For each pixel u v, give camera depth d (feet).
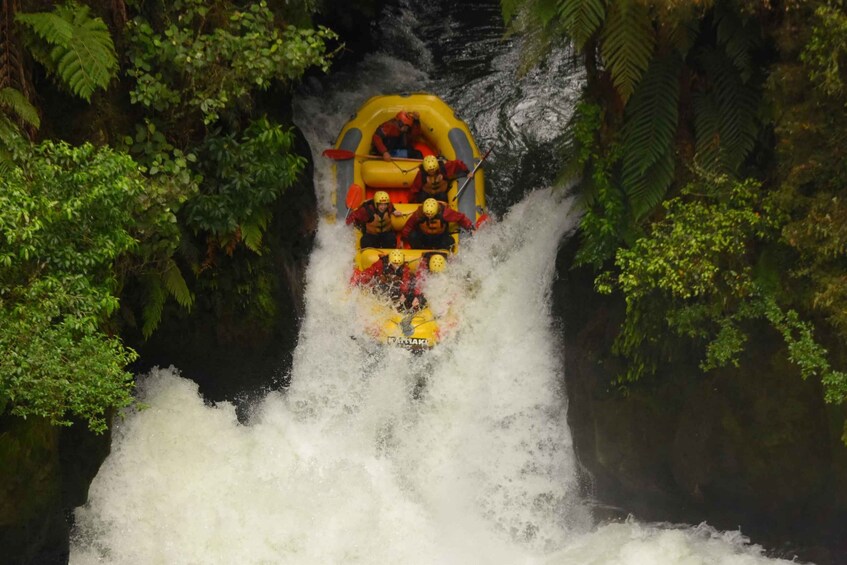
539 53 49.29
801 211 42.16
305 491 52.08
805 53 39.88
